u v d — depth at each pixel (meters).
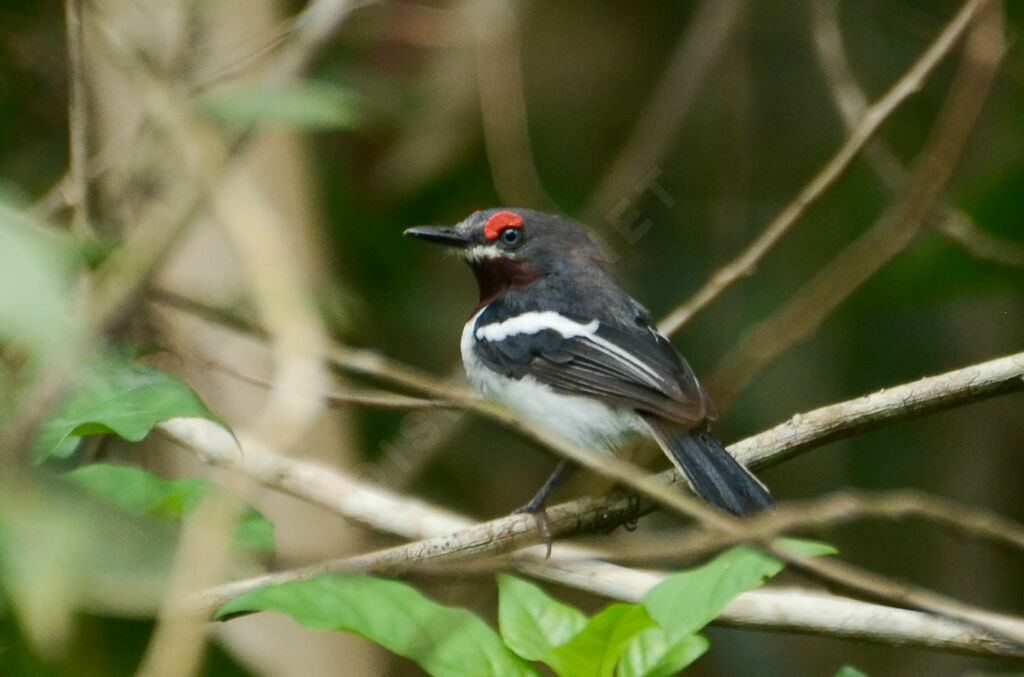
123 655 3.66
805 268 13.44
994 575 13.17
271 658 8.22
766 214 13.94
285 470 7.89
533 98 14.52
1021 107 12.78
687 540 5.36
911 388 7.71
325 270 10.09
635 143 12.56
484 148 13.19
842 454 13.47
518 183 11.62
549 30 14.72
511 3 12.45
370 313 12.27
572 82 14.65
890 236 10.14
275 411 3.27
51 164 11.42
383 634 4.39
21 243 2.29
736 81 13.71
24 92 11.52
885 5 13.79
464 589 10.45
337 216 12.33
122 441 8.48
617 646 4.67
